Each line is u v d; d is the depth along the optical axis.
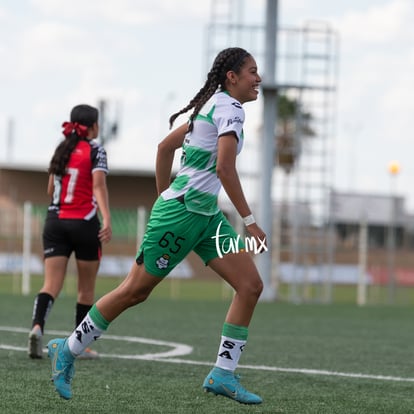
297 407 17.84
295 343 31.19
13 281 94.38
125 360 24.12
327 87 63.84
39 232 102.88
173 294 81.88
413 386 21.30
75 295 61.62
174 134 17.59
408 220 135.00
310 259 78.06
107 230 23.64
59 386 16.89
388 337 35.06
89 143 24.09
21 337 29.14
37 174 152.38
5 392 18.20
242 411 17.06
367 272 107.88
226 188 16.08
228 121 16.16
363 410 17.80
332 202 65.75
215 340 30.69
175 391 19.06
